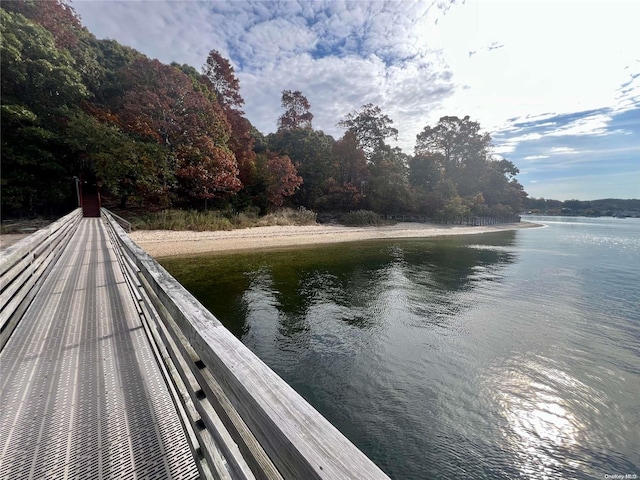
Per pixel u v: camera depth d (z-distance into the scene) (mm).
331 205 37219
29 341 2730
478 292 10602
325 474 484
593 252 20562
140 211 22719
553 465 3559
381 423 4172
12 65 16734
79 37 26594
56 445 1558
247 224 25016
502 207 49500
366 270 13664
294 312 8188
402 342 6578
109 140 18984
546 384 5074
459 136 51062
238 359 903
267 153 36062
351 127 44188
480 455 3688
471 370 5477
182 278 11180
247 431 900
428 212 41094
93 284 4609
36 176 18750
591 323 7754
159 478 1384
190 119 24469
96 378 2178
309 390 4871
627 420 4250
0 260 2473
